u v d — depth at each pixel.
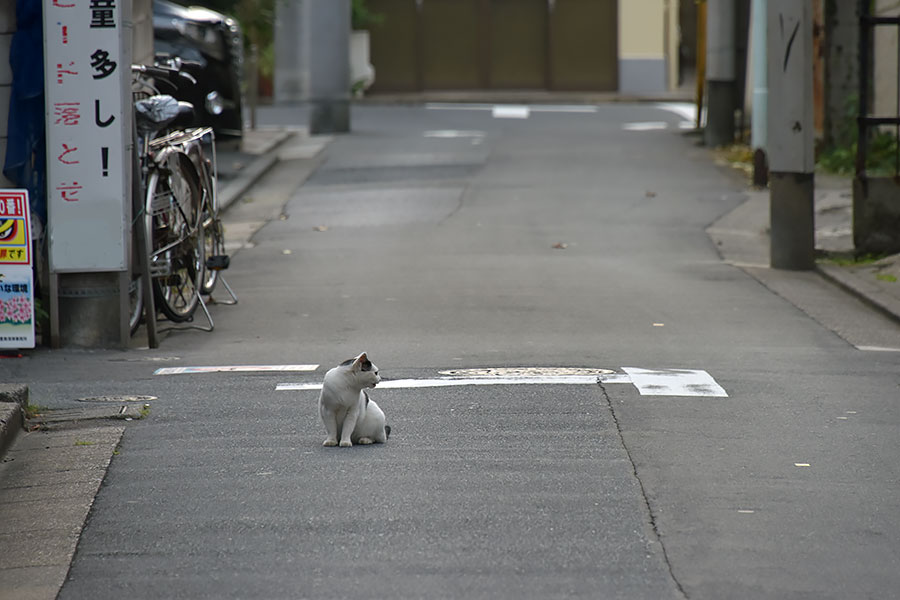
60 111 29.66
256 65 98.25
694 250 48.22
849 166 65.12
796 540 16.59
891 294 37.62
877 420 22.88
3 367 28.34
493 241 49.62
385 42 129.62
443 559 15.84
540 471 19.39
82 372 27.69
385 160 74.19
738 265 44.72
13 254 28.89
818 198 58.66
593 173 68.38
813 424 22.50
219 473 19.47
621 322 33.81
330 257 46.44
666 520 17.25
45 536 16.92
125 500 18.30
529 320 34.06
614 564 15.68
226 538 16.67
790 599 14.70
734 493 18.44
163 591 15.03
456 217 55.56
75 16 29.41
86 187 29.94
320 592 14.89
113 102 29.72
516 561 15.77
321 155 77.00
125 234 30.34
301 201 61.25
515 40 130.00
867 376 26.86
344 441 20.75
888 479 19.28
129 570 15.70
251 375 27.00
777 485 18.86
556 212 56.66
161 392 25.27
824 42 68.69
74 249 30.12
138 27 40.09
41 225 30.64
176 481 19.11
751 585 15.09
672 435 21.53
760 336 32.12
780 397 24.58
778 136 43.34
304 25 90.12
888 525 17.22
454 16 129.62
